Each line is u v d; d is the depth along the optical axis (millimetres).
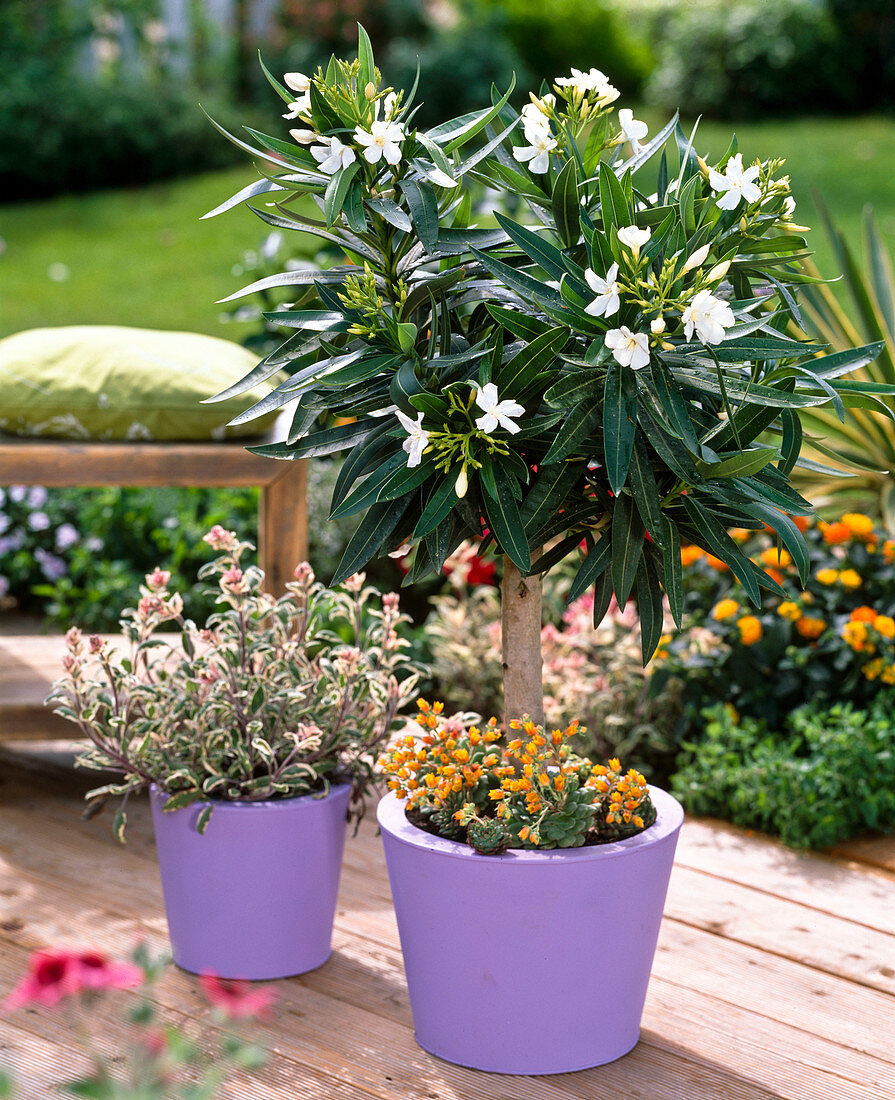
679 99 10898
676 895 2283
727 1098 1703
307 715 2000
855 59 10906
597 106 1663
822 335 3363
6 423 2508
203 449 2482
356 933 2162
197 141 8688
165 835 1974
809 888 2316
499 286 1683
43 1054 1754
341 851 2051
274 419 2658
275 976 1994
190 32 9539
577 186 1605
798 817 2461
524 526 1595
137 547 3750
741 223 1601
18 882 2301
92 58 9312
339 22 9703
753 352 1517
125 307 6301
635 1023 1804
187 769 1898
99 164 8406
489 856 1652
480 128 1555
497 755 1838
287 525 2547
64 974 1090
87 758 1987
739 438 1595
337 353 1717
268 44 9680
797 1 11023
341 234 1686
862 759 2514
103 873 2350
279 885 1955
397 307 1625
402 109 1597
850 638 2672
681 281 1488
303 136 1562
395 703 2115
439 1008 1760
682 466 1502
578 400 1496
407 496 1644
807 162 9086
